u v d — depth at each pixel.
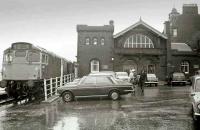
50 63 23.19
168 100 16.91
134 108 13.44
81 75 41.50
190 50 46.34
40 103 16.30
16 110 13.50
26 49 19.95
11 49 20.08
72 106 14.62
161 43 42.94
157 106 14.12
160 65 42.78
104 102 16.14
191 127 9.02
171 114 11.57
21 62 19.83
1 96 19.50
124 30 41.78
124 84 17.31
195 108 9.52
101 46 41.88
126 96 19.81
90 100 17.38
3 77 20.19
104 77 17.44
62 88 17.02
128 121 10.09
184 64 43.66
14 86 19.86
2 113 12.53
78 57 41.72
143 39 42.81
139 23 42.06
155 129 8.77
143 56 42.59
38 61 20.05
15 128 9.16
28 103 17.14
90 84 17.17
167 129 8.77
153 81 33.94
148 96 19.70
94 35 41.91
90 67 41.84
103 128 8.98
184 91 24.56
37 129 8.99
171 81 36.53
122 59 42.38
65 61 31.55
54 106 14.83
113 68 42.09
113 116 11.18
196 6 58.88
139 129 8.78
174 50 43.09
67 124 9.72
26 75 19.73
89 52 41.81
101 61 41.75
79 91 16.98
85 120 10.40
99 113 12.02
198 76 11.50
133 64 42.75
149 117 10.89
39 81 20.69
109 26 41.97
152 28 42.25
